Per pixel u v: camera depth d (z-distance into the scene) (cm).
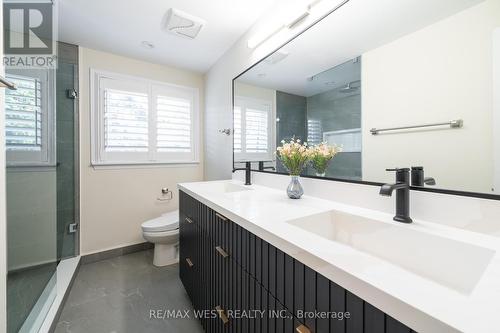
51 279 150
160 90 252
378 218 87
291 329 63
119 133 230
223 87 227
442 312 35
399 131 91
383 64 96
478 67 71
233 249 96
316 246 60
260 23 167
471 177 73
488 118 69
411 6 87
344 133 113
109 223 228
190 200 154
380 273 46
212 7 157
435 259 68
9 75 119
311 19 128
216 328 113
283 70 148
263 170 173
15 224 122
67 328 134
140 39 199
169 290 175
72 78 208
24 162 134
